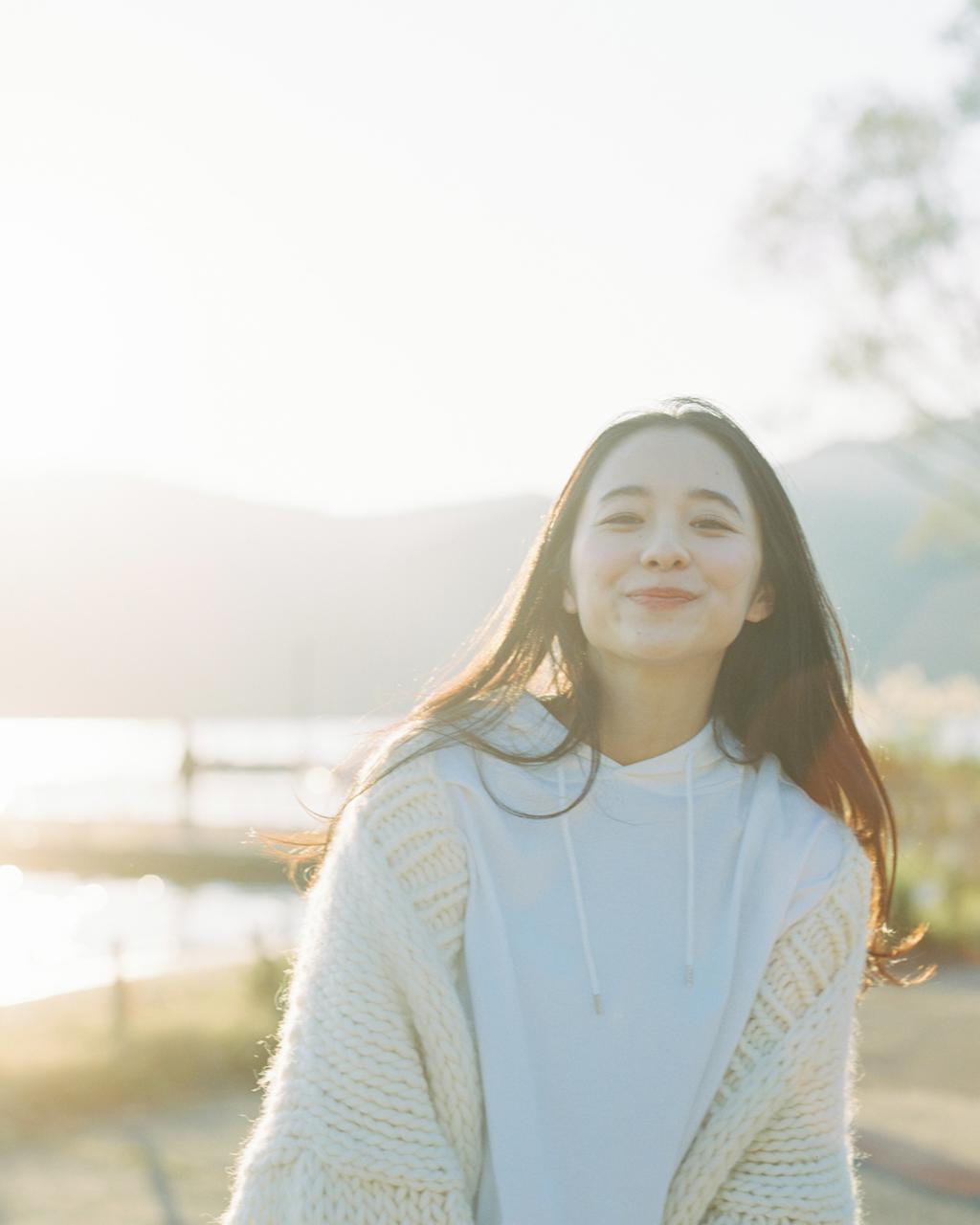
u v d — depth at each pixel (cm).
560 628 197
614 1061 173
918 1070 1012
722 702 206
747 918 181
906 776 1936
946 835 1897
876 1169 752
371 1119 165
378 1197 162
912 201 1728
